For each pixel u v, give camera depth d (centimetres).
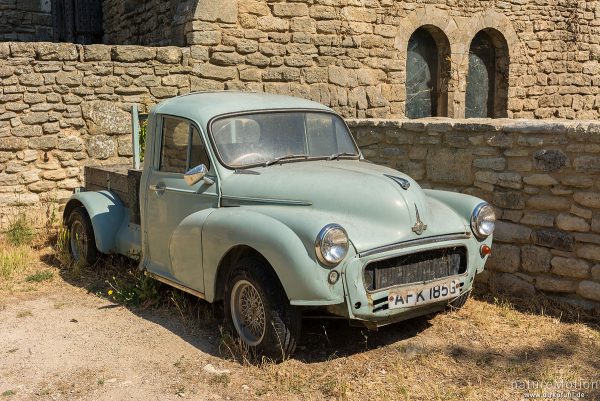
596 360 438
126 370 428
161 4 1062
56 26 1329
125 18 1244
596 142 514
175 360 443
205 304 550
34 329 503
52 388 403
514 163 571
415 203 439
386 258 415
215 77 948
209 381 410
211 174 485
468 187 609
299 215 417
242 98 535
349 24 1052
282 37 998
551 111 1277
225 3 945
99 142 870
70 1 1340
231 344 460
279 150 509
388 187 439
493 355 446
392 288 423
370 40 1077
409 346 460
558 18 1256
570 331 491
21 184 828
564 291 541
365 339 476
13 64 812
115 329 502
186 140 510
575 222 530
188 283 489
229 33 955
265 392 395
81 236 672
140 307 552
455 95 1183
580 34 1284
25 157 829
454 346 462
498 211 584
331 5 1034
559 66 1273
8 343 475
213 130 493
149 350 461
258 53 980
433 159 636
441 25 1147
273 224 415
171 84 914
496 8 1197
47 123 837
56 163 847
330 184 444
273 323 416
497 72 1250
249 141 502
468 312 530
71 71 846
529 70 1245
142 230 556
